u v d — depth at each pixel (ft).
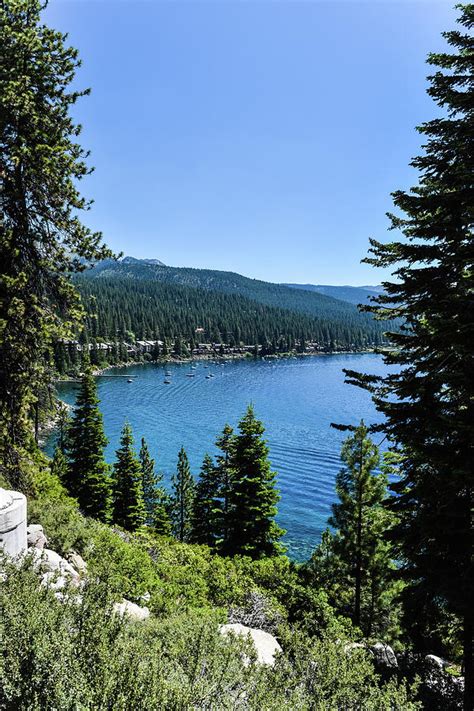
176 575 45.24
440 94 32.89
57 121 43.57
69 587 22.16
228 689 16.33
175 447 245.86
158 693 13.47
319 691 17.66
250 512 82.07
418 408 34.06
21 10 42.24
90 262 47.80
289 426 295.07
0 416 44.24
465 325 28.22
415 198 33.32
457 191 32.12
